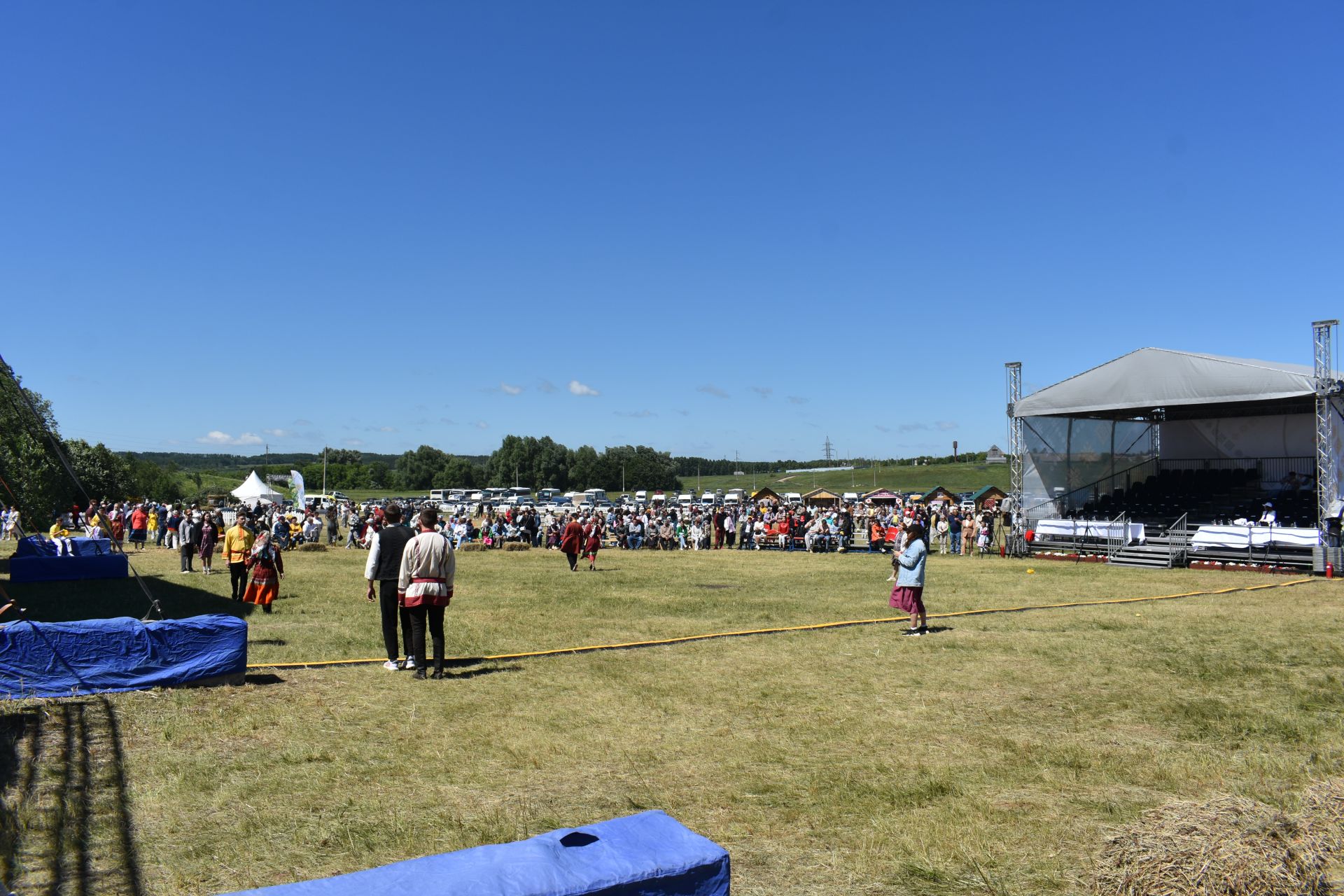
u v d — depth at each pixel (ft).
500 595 58.34
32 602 53.57
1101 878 13.83
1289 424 100.37
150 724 23.77
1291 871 13.17
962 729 24.29
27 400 39.42
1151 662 33.71
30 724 23.61
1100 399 90.53
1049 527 96.68
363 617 46.70
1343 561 74.43
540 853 9.84
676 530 119.34
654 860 9.86
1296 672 31.94
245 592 48.91
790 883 14.88
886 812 18.12
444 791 19.10
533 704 26.84
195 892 14.17
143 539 114.11
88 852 15.64
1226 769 20.88
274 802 18.30
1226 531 82.79
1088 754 21.94
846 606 51.96
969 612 48.67
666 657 34.78
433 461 550.36
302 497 170.09
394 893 8.79
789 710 26.35
